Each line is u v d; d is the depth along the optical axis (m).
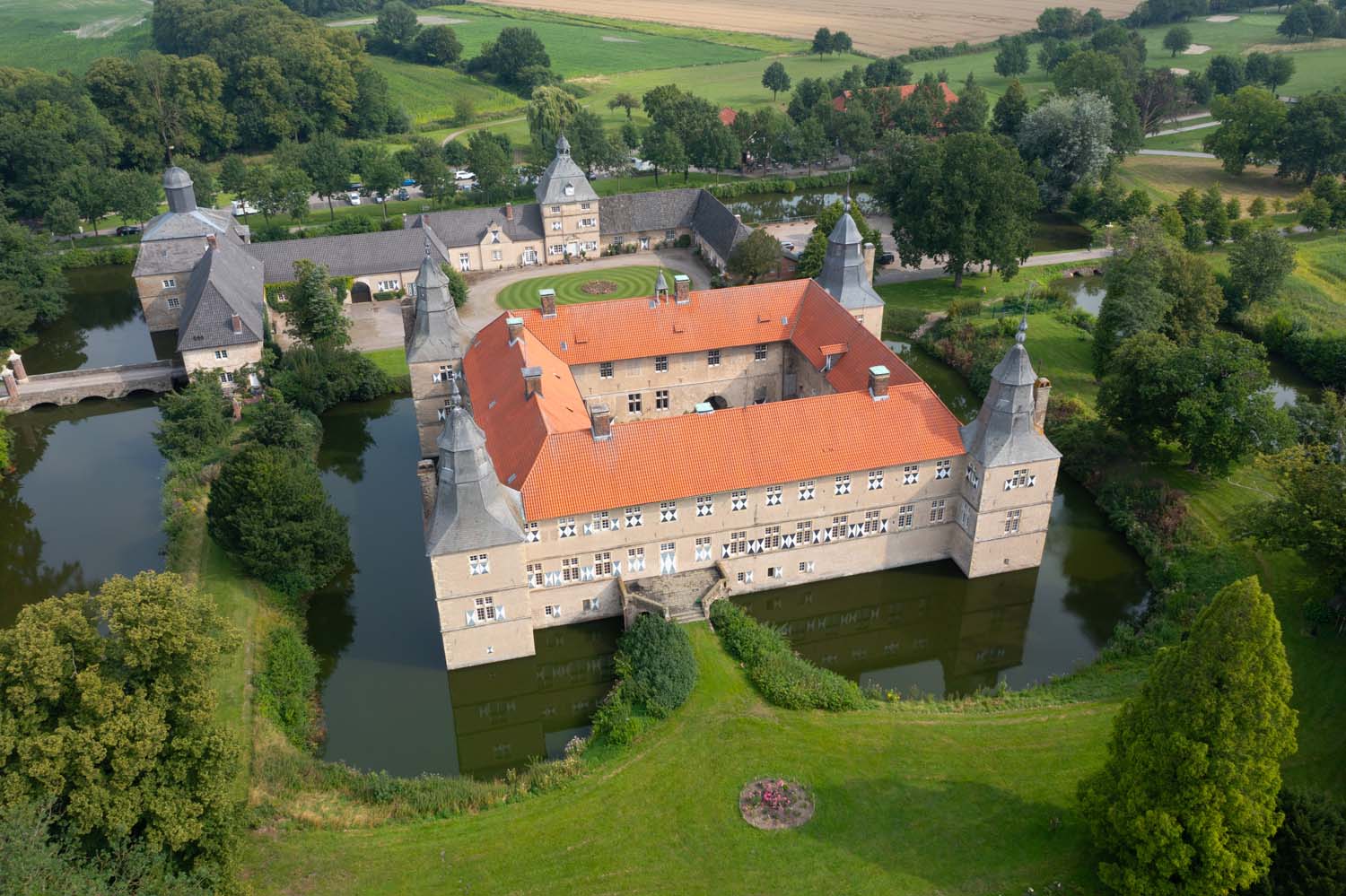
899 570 86.00
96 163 196.50
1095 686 71.19
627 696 69.81
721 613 77.81
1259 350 94.06
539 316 101.62
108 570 90.25
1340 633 72.00
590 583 79.06
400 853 59.12
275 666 73.75
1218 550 83.19
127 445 113.12
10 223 156.38
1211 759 49.56
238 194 172.75
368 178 181.88
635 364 103.50
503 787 64.44
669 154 196.38
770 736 66.88
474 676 76.44
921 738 66.56
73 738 50.12
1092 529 91.56
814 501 80.69
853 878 56.88
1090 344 125.50
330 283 139.88
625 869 57.91
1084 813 56.09
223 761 54.22
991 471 79.62
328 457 108.56
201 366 117.75
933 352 129.38
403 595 85.88
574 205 159.62
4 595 87.31
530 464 76.62
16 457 111.00
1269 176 188.88
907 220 143.00
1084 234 170.62
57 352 138.62
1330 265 145.50
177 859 54.19
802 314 106.25
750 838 59.56
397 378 121.31
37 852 45.72
